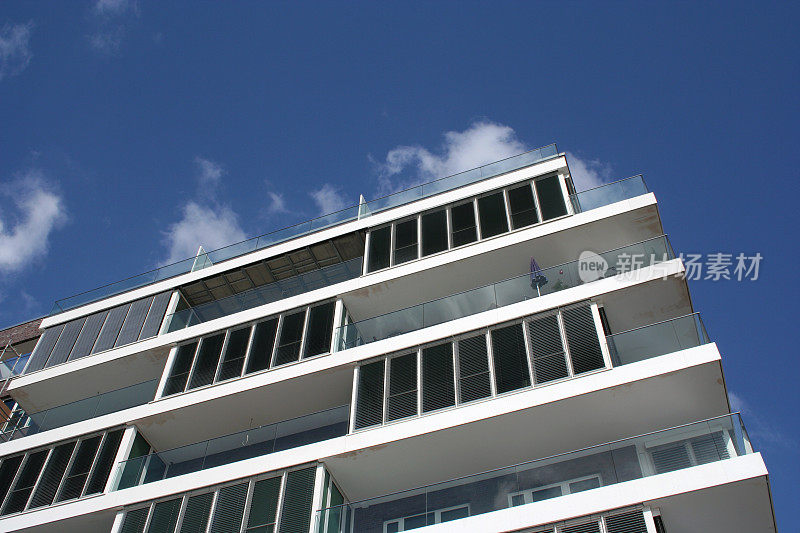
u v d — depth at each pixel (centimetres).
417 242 2241
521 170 2284
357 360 1933
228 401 2042
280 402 2027
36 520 1925
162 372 2317
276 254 2442
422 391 1789
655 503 1409
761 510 1398
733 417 1450
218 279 2500
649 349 1661
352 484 1775
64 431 2131
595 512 1423
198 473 1841
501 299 1928
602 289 1823
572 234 2039
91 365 2359
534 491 1498
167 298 2498
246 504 1736
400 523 1565
